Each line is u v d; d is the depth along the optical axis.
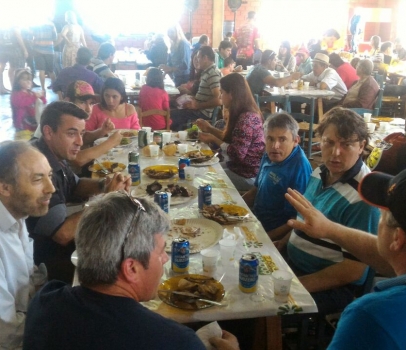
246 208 2.26
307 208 1.65
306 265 2.04
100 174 2.77
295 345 2.05
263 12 11.00
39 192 1.60
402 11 11.01
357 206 1.85
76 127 2.23
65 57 8.29
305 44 10.88
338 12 11.23
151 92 4.73
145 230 1.09
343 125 1.90
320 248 1.97
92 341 0.98
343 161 1.92
